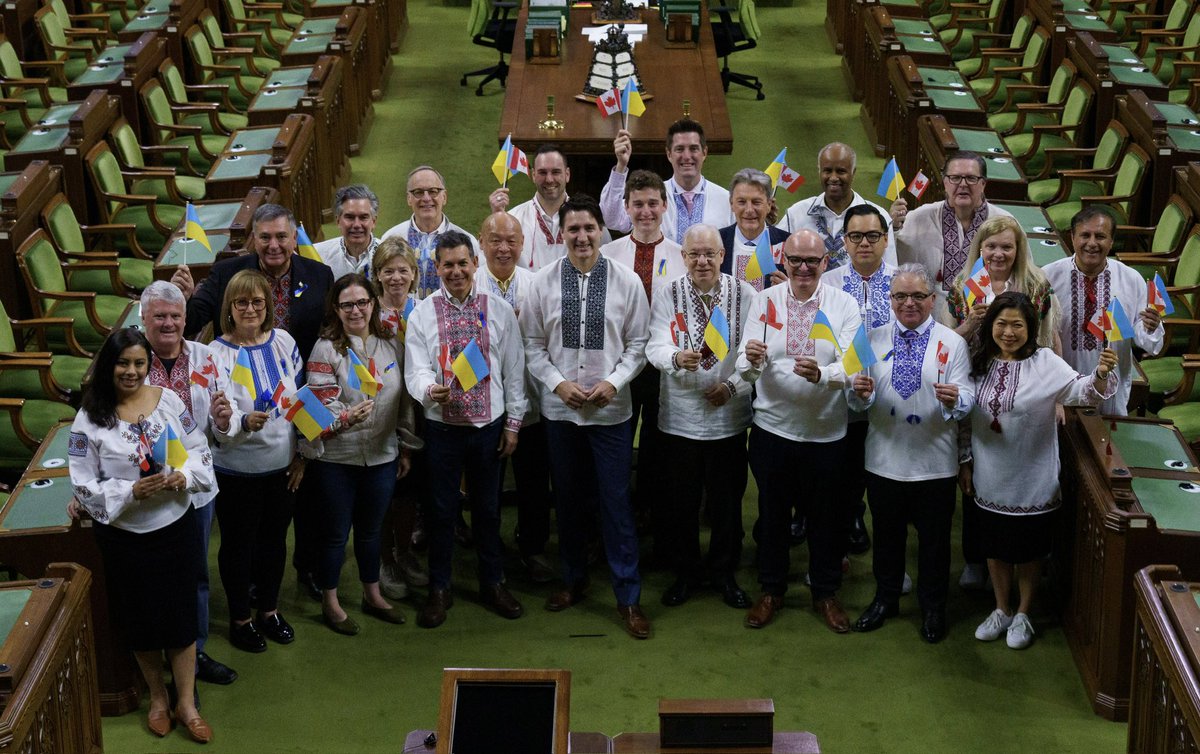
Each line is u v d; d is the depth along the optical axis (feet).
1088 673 19.22
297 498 20.86
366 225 22.04
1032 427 19.25
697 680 19.57
